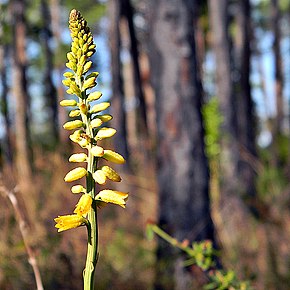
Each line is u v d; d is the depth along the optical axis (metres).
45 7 24.52
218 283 3.11
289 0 29.66
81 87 1.77
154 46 5.50
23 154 8.16
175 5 5.42
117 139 14.52
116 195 1.72
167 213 5.34
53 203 6.22
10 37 17.28
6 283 4.79
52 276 4.98
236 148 11.55
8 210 5.03
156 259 5.06
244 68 15.31
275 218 5.80
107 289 5.25
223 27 15.27
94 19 24.23
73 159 1.75
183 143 5.38
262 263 5.08
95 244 1.71
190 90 5.42
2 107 12.15
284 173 9.04
